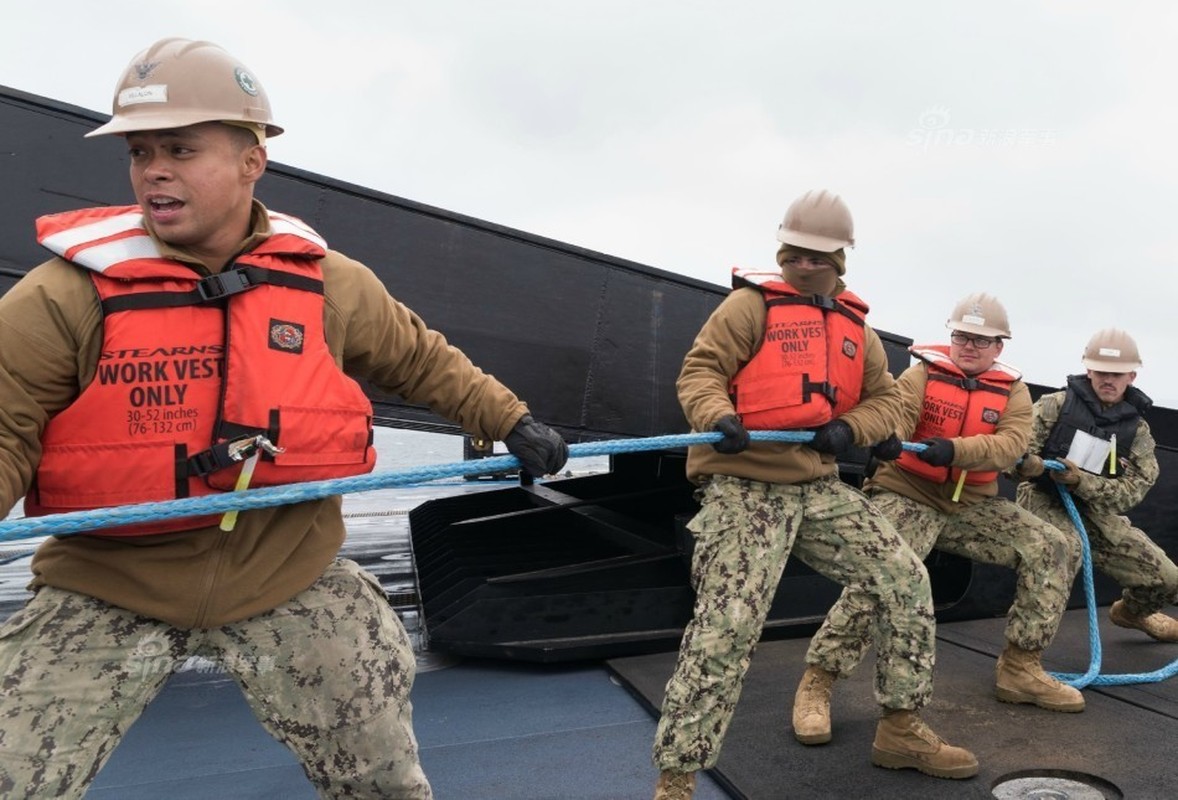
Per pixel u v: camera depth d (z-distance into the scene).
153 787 2.54
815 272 2.40
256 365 1.29
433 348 1.62
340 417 1.38
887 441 2.65
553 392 3.89
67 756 1.21
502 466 1.69
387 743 1.44
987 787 2.50
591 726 3.03
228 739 2.92
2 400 1.16
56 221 1.26
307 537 1.42
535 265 3.86
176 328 1.25
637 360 4.09
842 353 2.41
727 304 2.46
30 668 1.22
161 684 1.34
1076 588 5.01
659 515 5.76
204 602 1.29
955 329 3.37
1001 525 3.33
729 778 2.55
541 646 3.65
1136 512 5.29
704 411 2.27
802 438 2.35
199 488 1.27
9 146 2.97
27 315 1.17
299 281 1.37
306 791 2.51
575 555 4.70
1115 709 3.20
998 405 3.32
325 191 3.47
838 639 2.86
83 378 1.22
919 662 2.48
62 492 1.23
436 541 5.62
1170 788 2.50
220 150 1.27
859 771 2.60
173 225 1.26
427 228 3.64
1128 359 3.83
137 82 1.24
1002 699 3.27
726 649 2.14
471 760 2.73
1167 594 4.05
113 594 1.27
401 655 1.49
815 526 2.46
